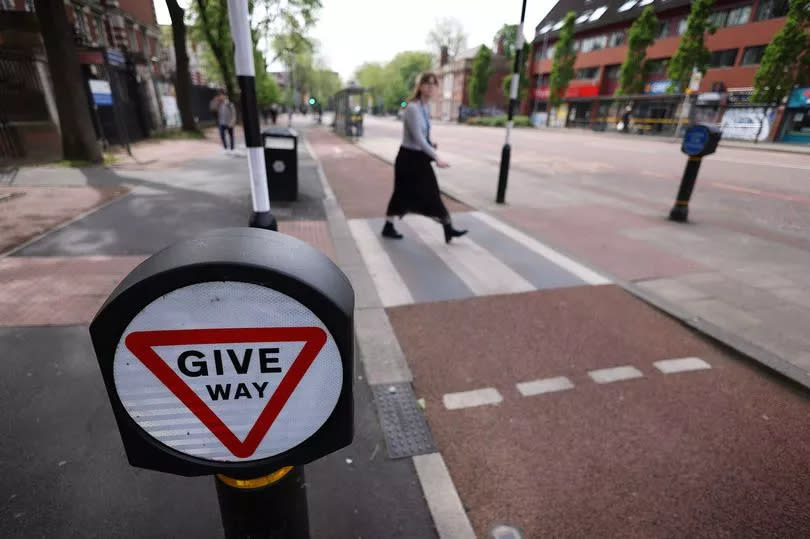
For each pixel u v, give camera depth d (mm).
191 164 10883
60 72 9625
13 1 12641
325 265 851
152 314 742
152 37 25609
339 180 9883
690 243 5402
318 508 1816
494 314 3580
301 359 812
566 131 33750
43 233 5043
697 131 5934
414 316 3521
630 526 1782
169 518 1737
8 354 2705
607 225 6227
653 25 18531
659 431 2324
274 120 31938
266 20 25281
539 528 1764
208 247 768
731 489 1972
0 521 1691
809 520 1831
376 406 2457
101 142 13914
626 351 3090
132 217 5797
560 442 2230
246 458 896
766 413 2484
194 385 813
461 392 2613
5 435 2102
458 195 8133
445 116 63844
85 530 1676
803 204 4965
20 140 10883
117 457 2006
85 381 2486
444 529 1743
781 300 3848
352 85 22734
